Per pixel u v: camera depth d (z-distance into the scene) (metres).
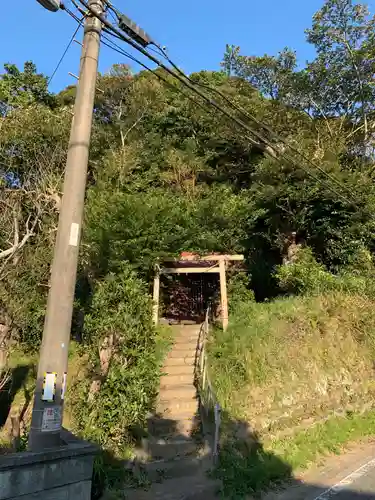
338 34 24.05
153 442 8.15
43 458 4.37
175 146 23.66
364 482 7.30
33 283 15.93
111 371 8.24
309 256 17.67
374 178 19.22
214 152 22.62
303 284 15.68
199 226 15.67
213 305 16.66
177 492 6.62
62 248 5.11
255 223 19.16
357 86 24.41
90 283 14.16
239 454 7.95
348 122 24.38
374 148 21.72
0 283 14.21
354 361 12.54
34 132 17.89
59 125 18.27
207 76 27.70
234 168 22.75
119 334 8.75
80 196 5.34
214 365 10.90
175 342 13.04
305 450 8.79
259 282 19.75
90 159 21.61
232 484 6.88
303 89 25.62
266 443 8.67
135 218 13.14
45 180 17.05
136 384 8.12
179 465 7.47
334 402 11.09
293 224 18.80
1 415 12.66
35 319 15.96
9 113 19.41
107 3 6.11
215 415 8.10
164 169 21.38
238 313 13.84
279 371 10.73
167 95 26.12
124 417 7.73
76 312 15.59
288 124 21.73
